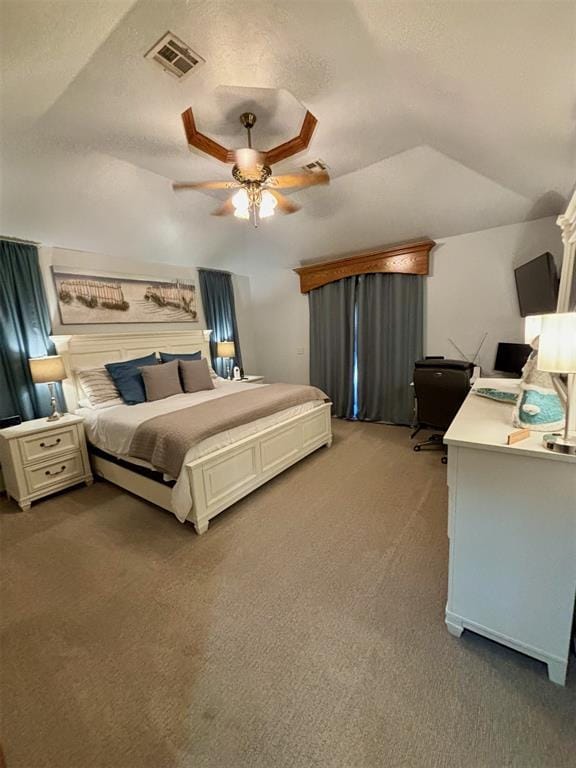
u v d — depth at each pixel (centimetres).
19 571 204
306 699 128
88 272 372
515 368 345
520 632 136
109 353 377
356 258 454
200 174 301
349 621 161
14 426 289
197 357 441
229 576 194
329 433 385
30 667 145
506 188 302
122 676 140
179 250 430
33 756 114
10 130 211
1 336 304
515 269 352
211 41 159
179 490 227
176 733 119
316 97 204
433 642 149
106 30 149
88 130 226
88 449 327
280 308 561
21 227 303
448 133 229
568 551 123
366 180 321
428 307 427
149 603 177
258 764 110
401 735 115
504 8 116
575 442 123
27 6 131
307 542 221
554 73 138
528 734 114
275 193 257
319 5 138
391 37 149
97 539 233
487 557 139
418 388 348
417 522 238
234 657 146
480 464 134
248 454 274
